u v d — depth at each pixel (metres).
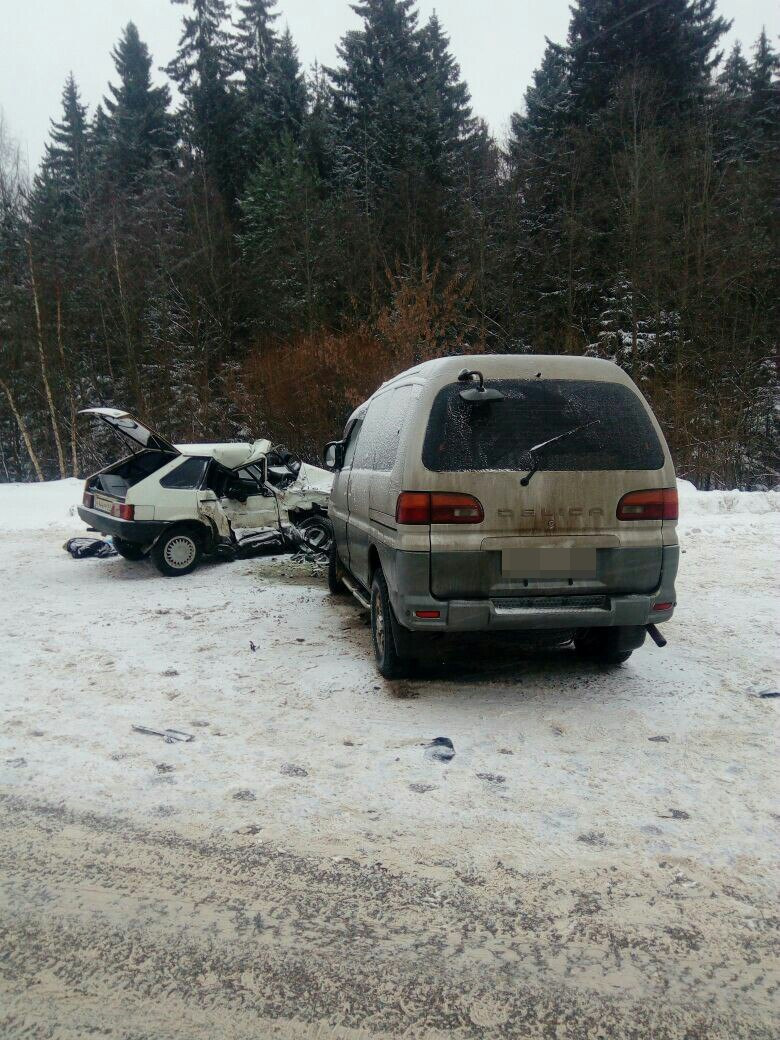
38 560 9.89
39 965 2.32
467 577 4.13
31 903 2.63
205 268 32.62
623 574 4.24
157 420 29.98
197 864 2.84
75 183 41.25
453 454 4.14
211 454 9.09
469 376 4.22
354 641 5.78
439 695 4.56
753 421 23.80
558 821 3.10
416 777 3.49
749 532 10.36
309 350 21.39
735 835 2.98
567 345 26.95
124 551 9.59
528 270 29.98
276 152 37.00
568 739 3.90
